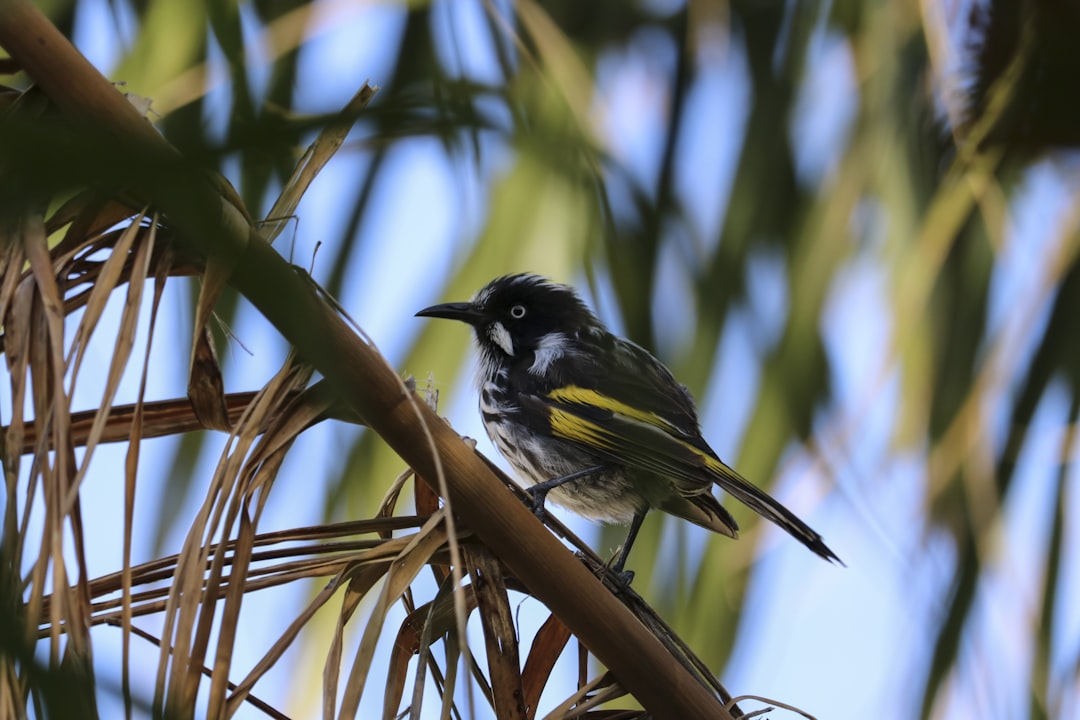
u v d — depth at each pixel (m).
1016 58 4.86
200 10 8.07
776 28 8.72
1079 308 8.00
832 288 8.34
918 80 8.07
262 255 4.40
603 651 5.17
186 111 6.62
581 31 9.35
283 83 7.82
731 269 8.38
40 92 4.39
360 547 5.04
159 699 3.98
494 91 7.72
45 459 3.97
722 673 8.58
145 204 4.47
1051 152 4.50
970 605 7.80
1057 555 7.96
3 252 4.26
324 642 8.09
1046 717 7.78
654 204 8.51
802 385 8.25
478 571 5.14
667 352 8.43
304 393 4.79
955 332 8.30
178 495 8.19
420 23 8.11
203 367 4.80
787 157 8.52
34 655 3.37
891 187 8.16
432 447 4.30
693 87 8.77
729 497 8.96
